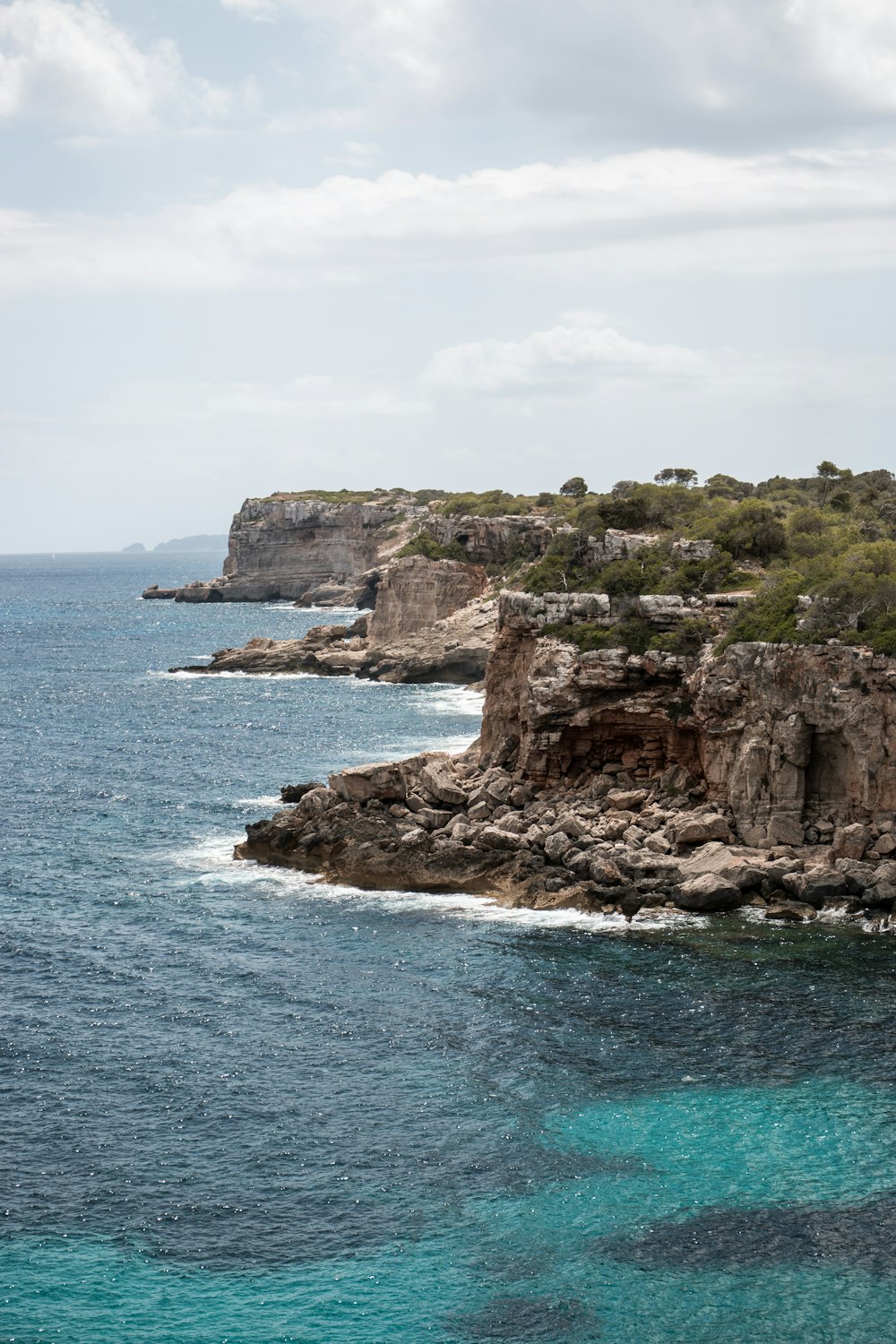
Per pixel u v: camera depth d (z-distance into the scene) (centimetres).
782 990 5794
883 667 7000
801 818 7262
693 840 7294
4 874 8100
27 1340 3734
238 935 6838
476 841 7581
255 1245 4156
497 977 6088
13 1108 5009
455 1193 4397
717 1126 4728
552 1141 4681
